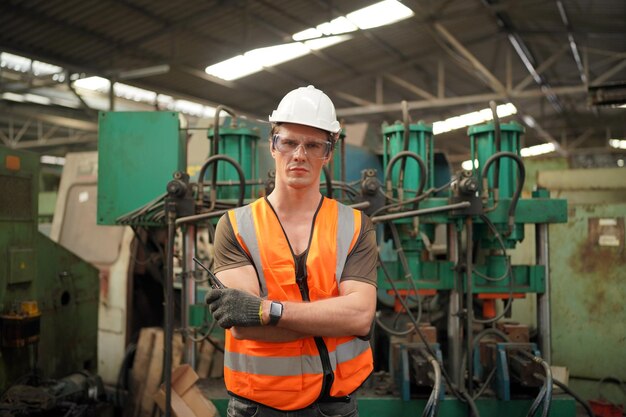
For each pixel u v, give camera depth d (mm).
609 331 3533
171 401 2578
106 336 4109
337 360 1472
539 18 7496
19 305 3029
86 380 3355
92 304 3871
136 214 2900
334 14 6664
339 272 1469
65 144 11438
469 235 2666
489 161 2645
